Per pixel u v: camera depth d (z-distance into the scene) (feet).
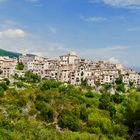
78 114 424.87
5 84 533.96
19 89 541.75
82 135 317.22
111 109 456.04
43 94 491.72
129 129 382.63
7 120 315.17
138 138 365.40
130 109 383.04
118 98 533.14
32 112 425.69
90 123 402.31
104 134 378.73
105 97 521.24
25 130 276.21
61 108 458.09
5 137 258.98
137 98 485.56
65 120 399.65
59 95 495.41
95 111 443.32
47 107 435.53
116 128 382.01
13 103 444.55
